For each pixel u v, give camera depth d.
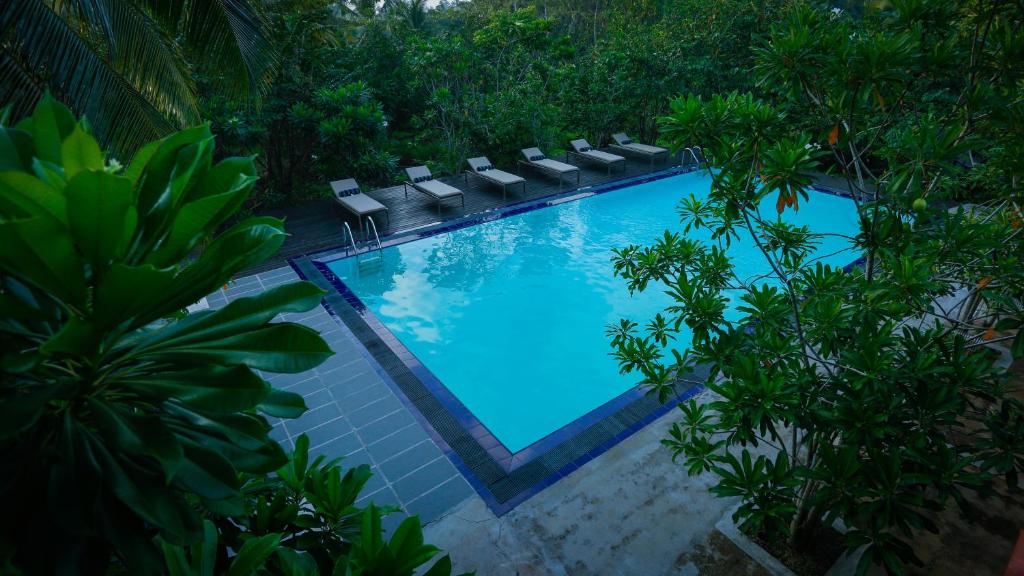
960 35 2.91
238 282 8.95
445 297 9.40
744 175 3.33
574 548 4.04
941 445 2.64
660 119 3.28
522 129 16.34
